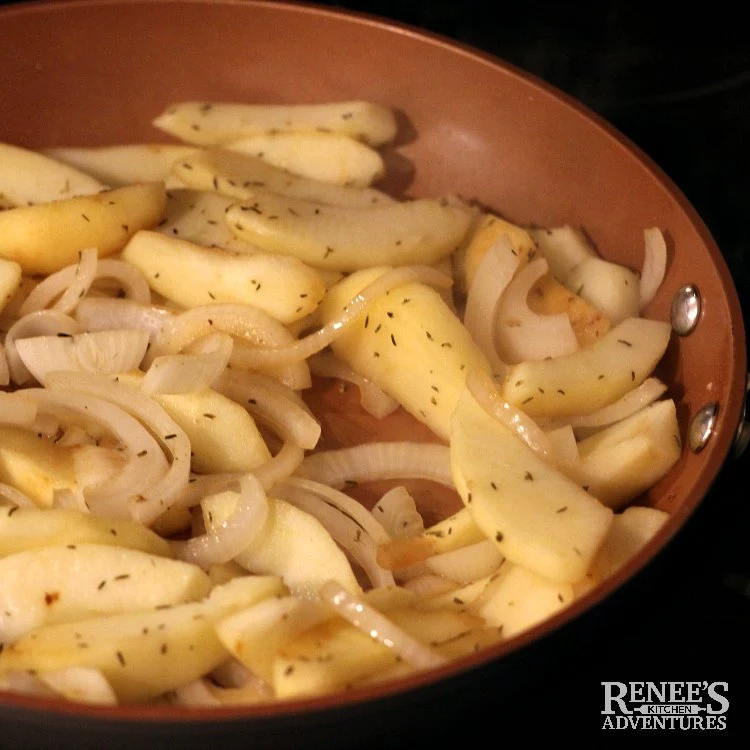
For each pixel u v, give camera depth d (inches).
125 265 21.8
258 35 23.6
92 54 23.6
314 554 19.8
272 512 20.0
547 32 25.8
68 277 21.6
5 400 20.3
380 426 21.7
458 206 22.9
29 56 23.4
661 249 22.0
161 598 18.9
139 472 20.1
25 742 17.7
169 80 23.9
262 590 18.9
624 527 19.8
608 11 25.9
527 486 19.7
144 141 24.0
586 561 19.1
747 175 24.5
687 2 25.9
